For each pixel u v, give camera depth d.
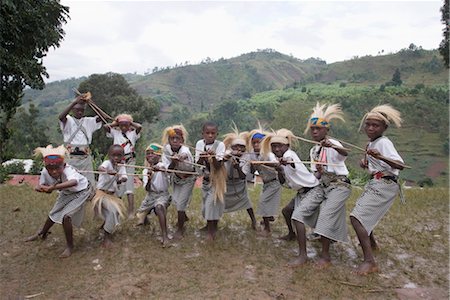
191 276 4.70
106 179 5.79
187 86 168.12
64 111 6.37
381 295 4.30
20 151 37.91
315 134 5.23
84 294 4.30
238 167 5.98
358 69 139.38
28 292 4.34
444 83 106.25
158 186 6.11
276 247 5.72
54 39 8.77
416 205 8.53
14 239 5.93
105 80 38.62
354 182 16.17
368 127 4.88
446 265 5.12
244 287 4.43
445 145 68.75
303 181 5.27
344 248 5.74
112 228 5.59
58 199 5.50
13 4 7.50
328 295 4.27
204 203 5.91
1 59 7.79
